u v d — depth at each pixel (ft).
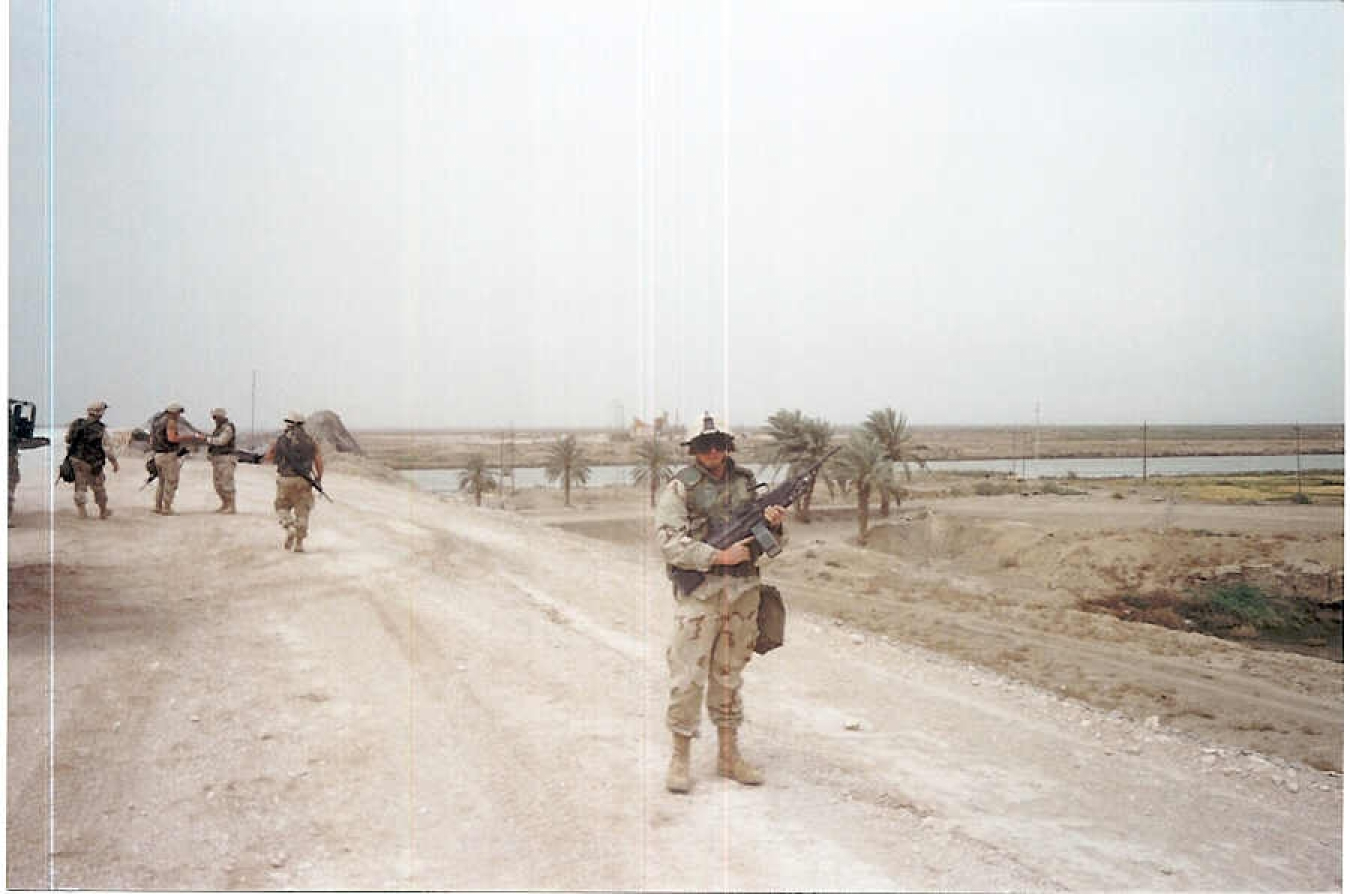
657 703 12.76
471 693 12.82
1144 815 11.58
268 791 11.93
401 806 11.37
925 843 10.80
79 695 12.60
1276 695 12.85
